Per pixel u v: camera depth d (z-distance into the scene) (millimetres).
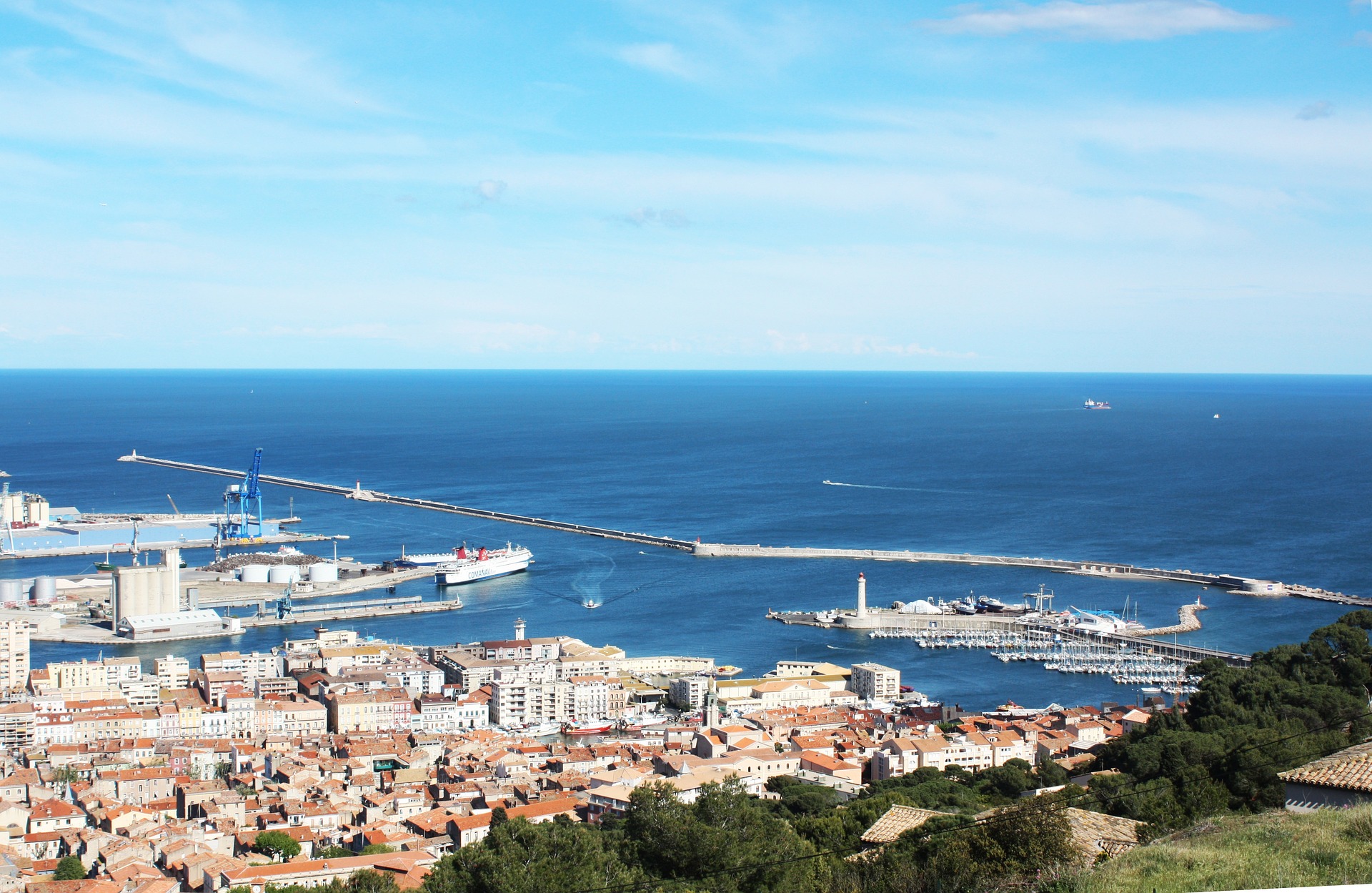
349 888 174875
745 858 140750
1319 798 107000
